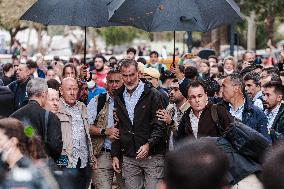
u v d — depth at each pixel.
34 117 12.47
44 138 12.46
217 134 12.80
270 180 4.72
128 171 14.95
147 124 14.74
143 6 15.83
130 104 14.80
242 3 47.94
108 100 15.55
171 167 4.70
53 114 12.66
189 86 12.92
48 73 25.80
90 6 16.84
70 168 12.70
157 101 14.69
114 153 15.13
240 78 13.95
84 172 14.53
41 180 7.62
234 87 13.75
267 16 50.53
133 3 15.85
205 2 15.98
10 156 8.26
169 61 34.09
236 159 9.38
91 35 86.56
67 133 14.18
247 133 9.40
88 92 18.75
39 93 12.64
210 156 4.70
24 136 8.37
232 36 39.47
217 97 16.83
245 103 13.80
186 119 13.12
